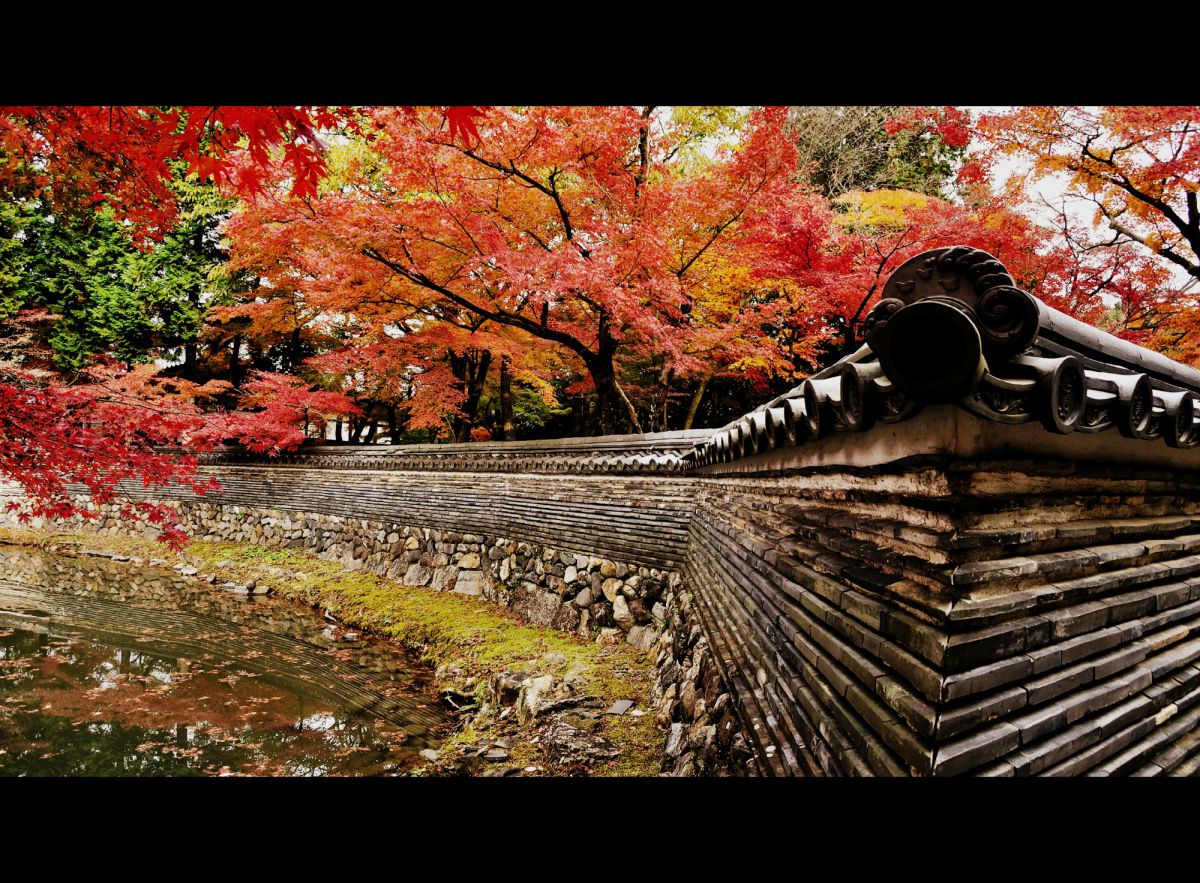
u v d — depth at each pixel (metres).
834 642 2.22
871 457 2.20
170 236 18.20
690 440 8.26
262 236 9.05
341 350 13.10
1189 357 7.20
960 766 1.56
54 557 16.02
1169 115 5.26
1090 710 1.95
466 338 11.48
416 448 13.58
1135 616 2.30
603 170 8.58
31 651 9.26
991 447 1.76
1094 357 1.99
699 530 6.54
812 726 2.23
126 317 17.97
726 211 9.18
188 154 3.23
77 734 6.55
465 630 8.97
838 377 2.10
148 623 10.61
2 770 5.74
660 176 11.22
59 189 3.79
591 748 4.81
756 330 9.95
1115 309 9.48
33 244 17.25
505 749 5.14
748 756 2.76
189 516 18.62
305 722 6.81
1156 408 2.04
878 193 9.41
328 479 15.39
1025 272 8.21
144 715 7.05
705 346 9.74
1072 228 7.95
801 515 3.20
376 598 11.18
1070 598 2.02
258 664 8.69
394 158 7.69
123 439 5.95
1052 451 1.98
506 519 10.70
